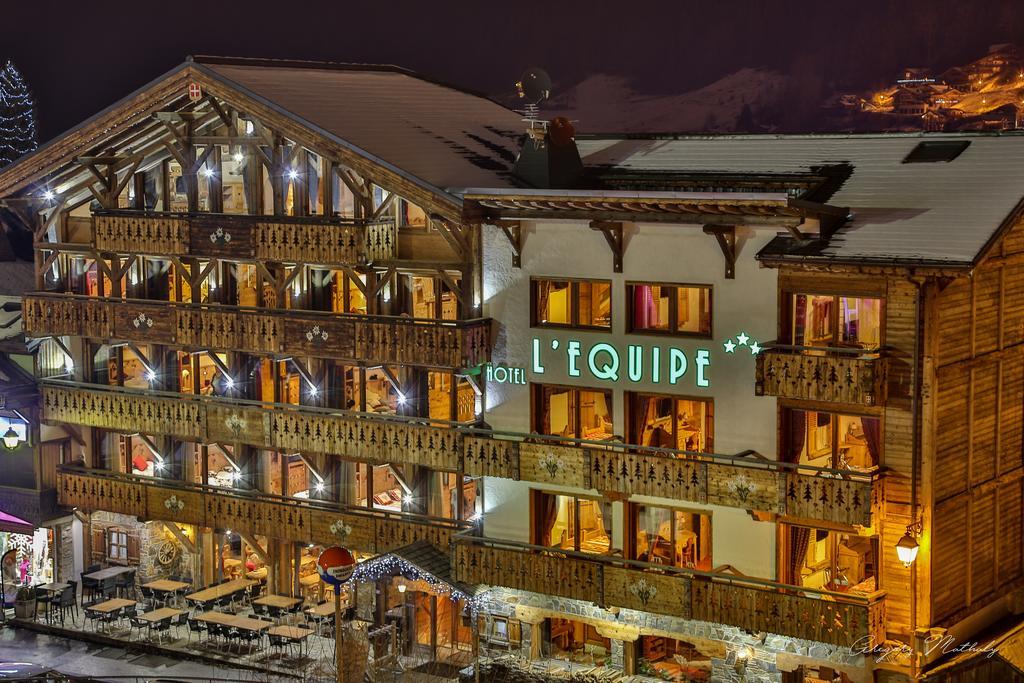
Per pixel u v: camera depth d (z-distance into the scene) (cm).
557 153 4128
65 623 4575
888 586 3475
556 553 3844
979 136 3838
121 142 4581
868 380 3334
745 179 3928
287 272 4366
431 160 4178
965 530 3625
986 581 3756
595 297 3897
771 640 3619
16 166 4653
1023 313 3822
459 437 4019
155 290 4675
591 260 3853
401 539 4219
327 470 4409
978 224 3366
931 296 3362
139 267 4666
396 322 4078
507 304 4012
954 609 3597
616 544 3875
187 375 4681
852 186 3728
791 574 3631
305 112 4231
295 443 4322
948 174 3672
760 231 3584
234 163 4431
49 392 4762
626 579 3697
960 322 3506
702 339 3706
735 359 3656
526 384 4006
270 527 4441
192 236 4419
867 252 3341
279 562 4541
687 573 3653
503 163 4362
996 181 3569
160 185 4619
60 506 4856
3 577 4844
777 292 3569
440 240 4138
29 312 4762
